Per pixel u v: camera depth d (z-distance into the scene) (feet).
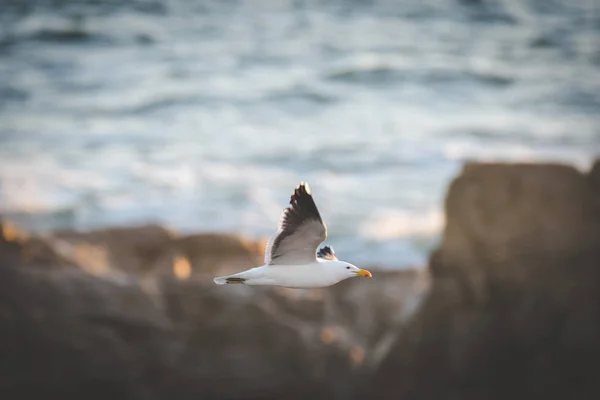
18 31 223.71
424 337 58.80
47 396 55.83
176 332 59.06
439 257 60.54
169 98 170.09
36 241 67.21
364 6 283.59
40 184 119.24
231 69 198.08
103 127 150.20
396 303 69.62
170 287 62.39
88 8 251.60
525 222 58.70
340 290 72.28
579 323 56.08
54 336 56.80
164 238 76.54
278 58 211.82
